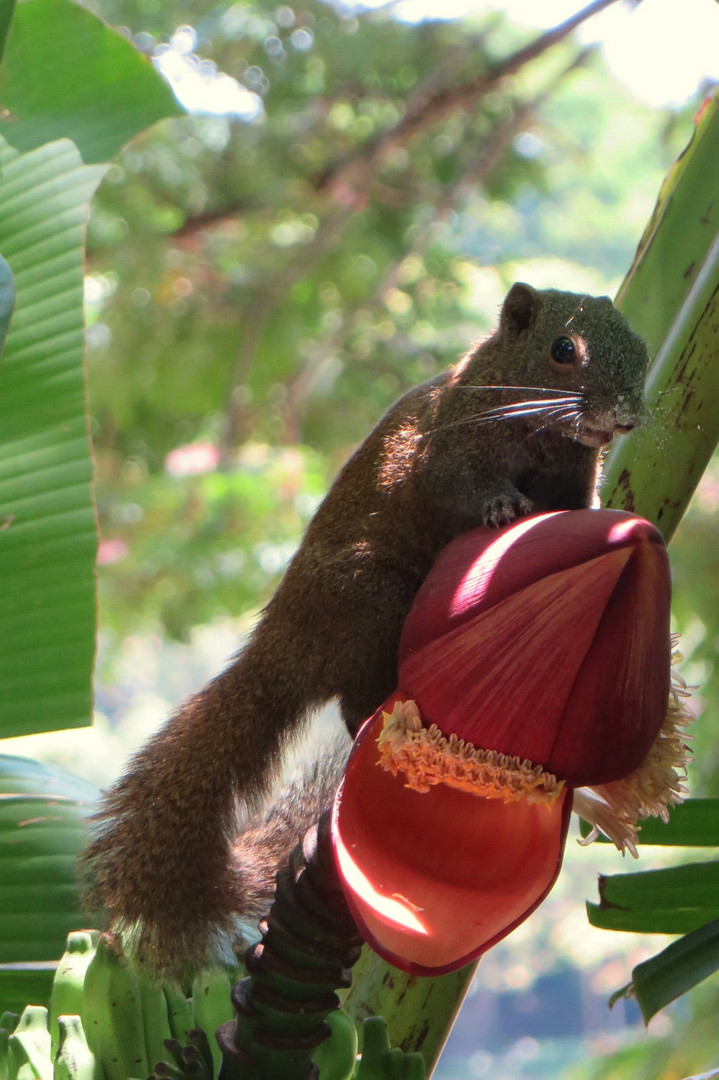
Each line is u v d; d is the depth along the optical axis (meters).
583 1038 26.30
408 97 12.09
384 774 3.72
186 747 3.96
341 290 12.38
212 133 11.89
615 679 3.69
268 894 3.90
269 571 10.23
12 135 4.16
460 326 12.91
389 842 3.70
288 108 11.93
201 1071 3.76
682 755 3.73
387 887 3.69
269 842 3.94
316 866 3.69
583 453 3.99
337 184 12.09
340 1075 3.78
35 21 4.16
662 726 3.72
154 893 3.90
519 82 12.94
